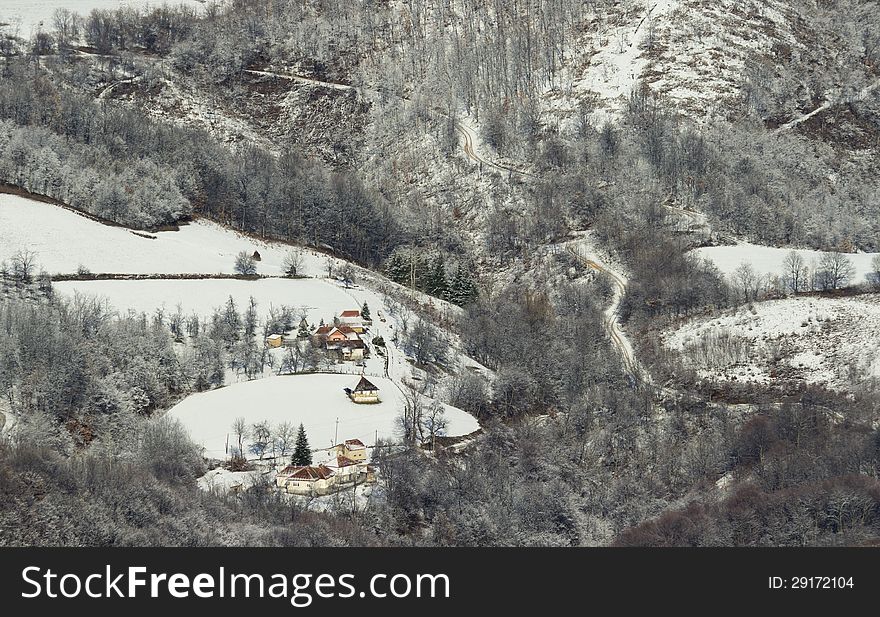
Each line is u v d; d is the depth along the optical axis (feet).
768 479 560.61
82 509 458.50
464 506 535.60
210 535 459.73
